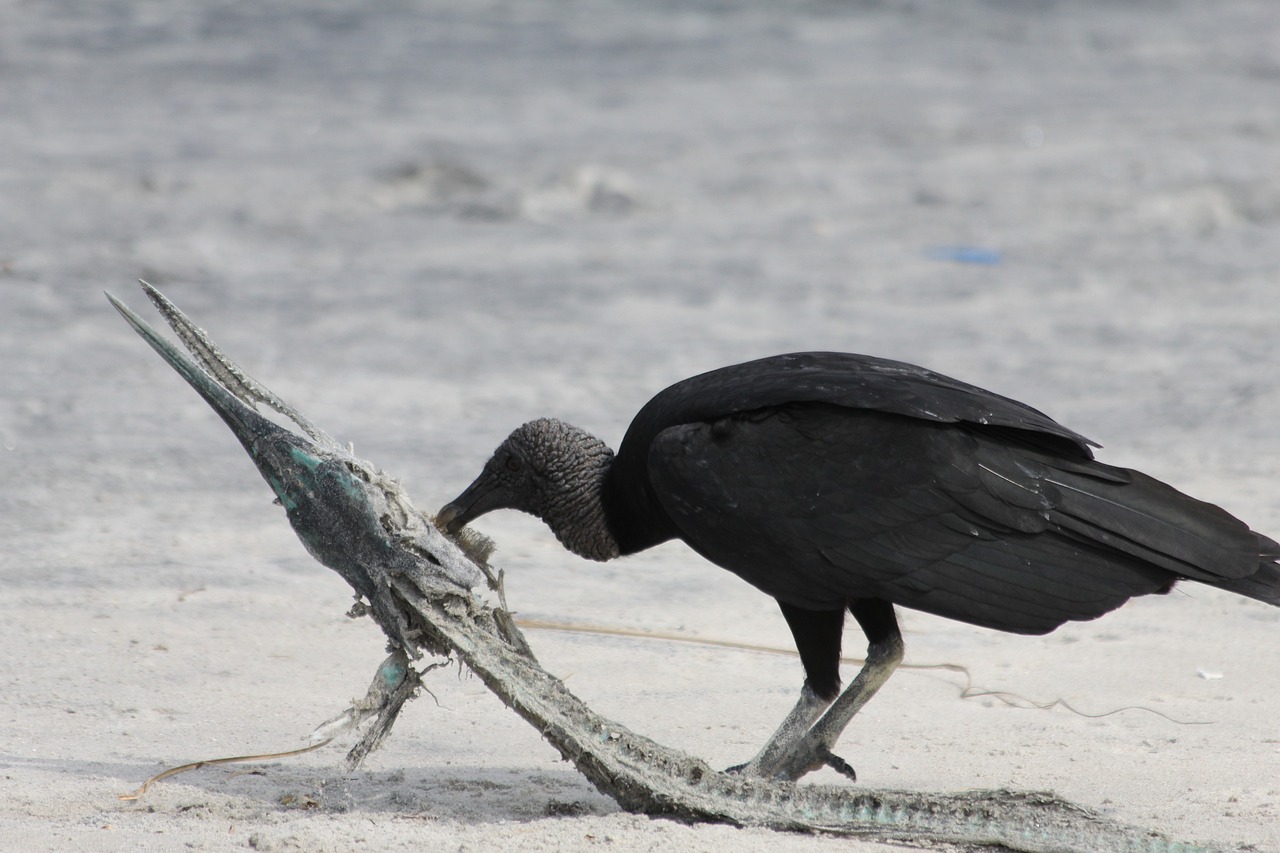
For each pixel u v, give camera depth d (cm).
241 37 3997
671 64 4000
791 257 2245
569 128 3192
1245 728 773
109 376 1531
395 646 647
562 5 4731
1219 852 587
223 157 2766
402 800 660
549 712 642
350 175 2655
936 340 1783
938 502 636
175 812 633
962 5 5025
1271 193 2658
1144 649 907
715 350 1720
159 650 861
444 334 1764
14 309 1773
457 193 2602
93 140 2850
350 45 4003
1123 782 692
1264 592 625
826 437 650
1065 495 634
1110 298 2019
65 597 945
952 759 730
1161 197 2634
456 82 3625
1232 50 4403
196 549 1059
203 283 1975
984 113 3469
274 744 732
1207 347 1755
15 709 764
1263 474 1266
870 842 614
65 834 596
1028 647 915
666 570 1063
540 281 2070
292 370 1581
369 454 1290
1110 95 3725
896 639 684
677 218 2506
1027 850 600
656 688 832
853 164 2936
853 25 4697
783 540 648
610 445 1312
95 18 4091
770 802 631
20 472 1214
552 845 586
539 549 1102
